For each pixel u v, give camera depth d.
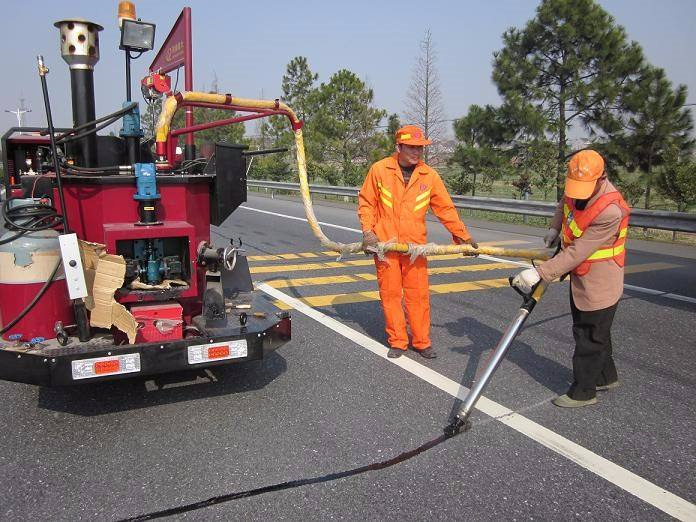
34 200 3.83
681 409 3.99
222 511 2.85
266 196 24.56
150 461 3.29
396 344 4.95
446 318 6.11
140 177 3.83
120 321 3.54
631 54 18.47
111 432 3.64
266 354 3.91
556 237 4.39
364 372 4.62
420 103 27.78
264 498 2.96
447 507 2.90
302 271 8.59
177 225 3.89
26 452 3.40
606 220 3.65
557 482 3.11
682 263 9.41
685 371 4.68
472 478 3.14
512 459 3.33
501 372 4.61
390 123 29.47
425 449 3.43
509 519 2.81
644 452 3.42
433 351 4.96
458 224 4.81
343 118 30.61
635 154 18.48
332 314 6.26
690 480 3.15
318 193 23.97
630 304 6.73
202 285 4.20
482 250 4.46
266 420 3.80
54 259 3.59
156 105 5.21
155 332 3.69
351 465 3.26
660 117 17.81
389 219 4.80
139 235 3.74
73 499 2.94
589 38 18.88
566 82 19.52
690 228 10.73
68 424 3.75
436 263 9.27
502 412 3.91
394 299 4.89
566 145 19.69
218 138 30.41
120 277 3.54
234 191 4.32
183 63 7.11
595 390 4.00
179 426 3.72
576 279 3.92
